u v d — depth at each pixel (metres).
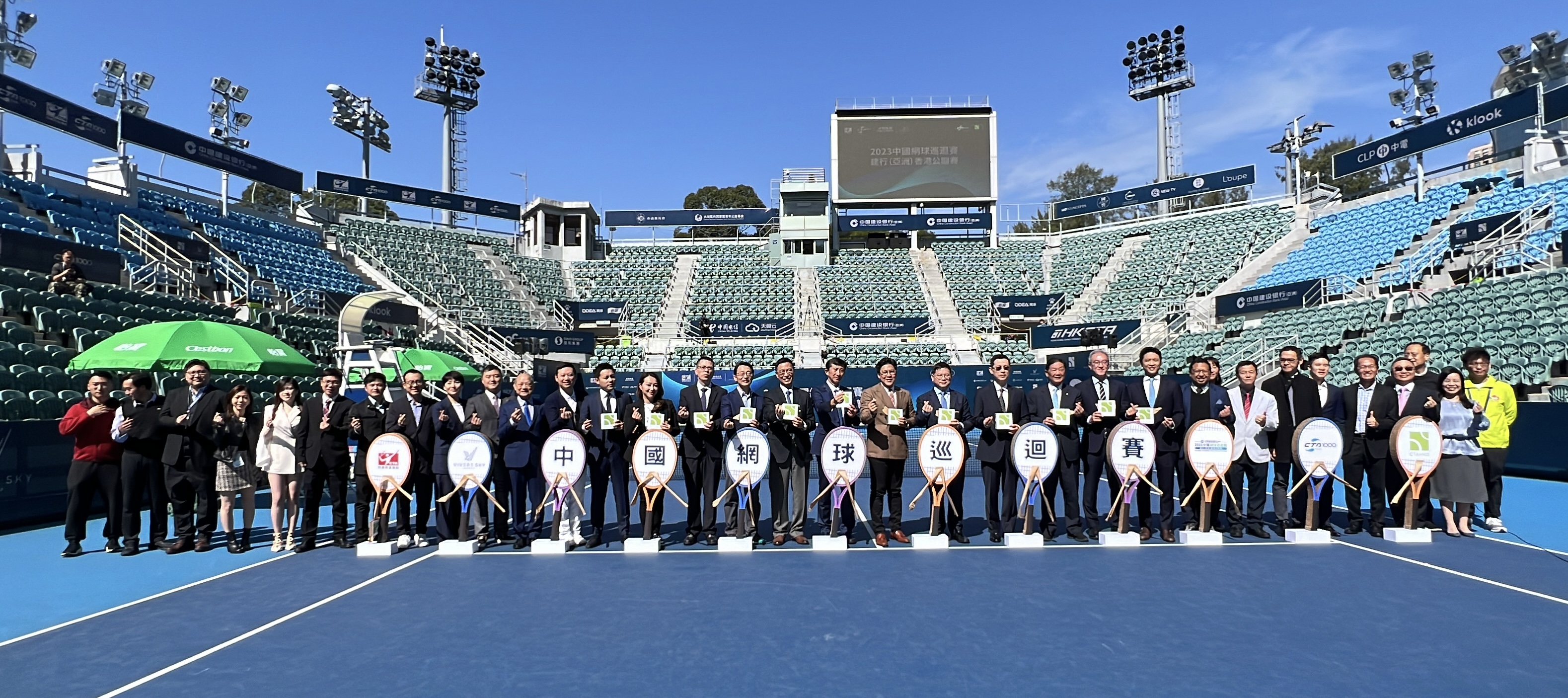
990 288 35.91
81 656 4.68
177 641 4.94
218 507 8.94
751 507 8.12
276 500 7.87
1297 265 28.72
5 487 9.05
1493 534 8.21
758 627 5.15
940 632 5.00
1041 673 4.29
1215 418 8.24
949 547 7.86
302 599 5.95
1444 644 4.69
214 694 4.08
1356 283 25.05
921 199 36.94
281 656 4.65
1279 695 3.96
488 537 8.25
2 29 22.86
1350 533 8.30
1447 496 8.01
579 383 8.62
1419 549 7.42
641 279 37.22
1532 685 4.06
